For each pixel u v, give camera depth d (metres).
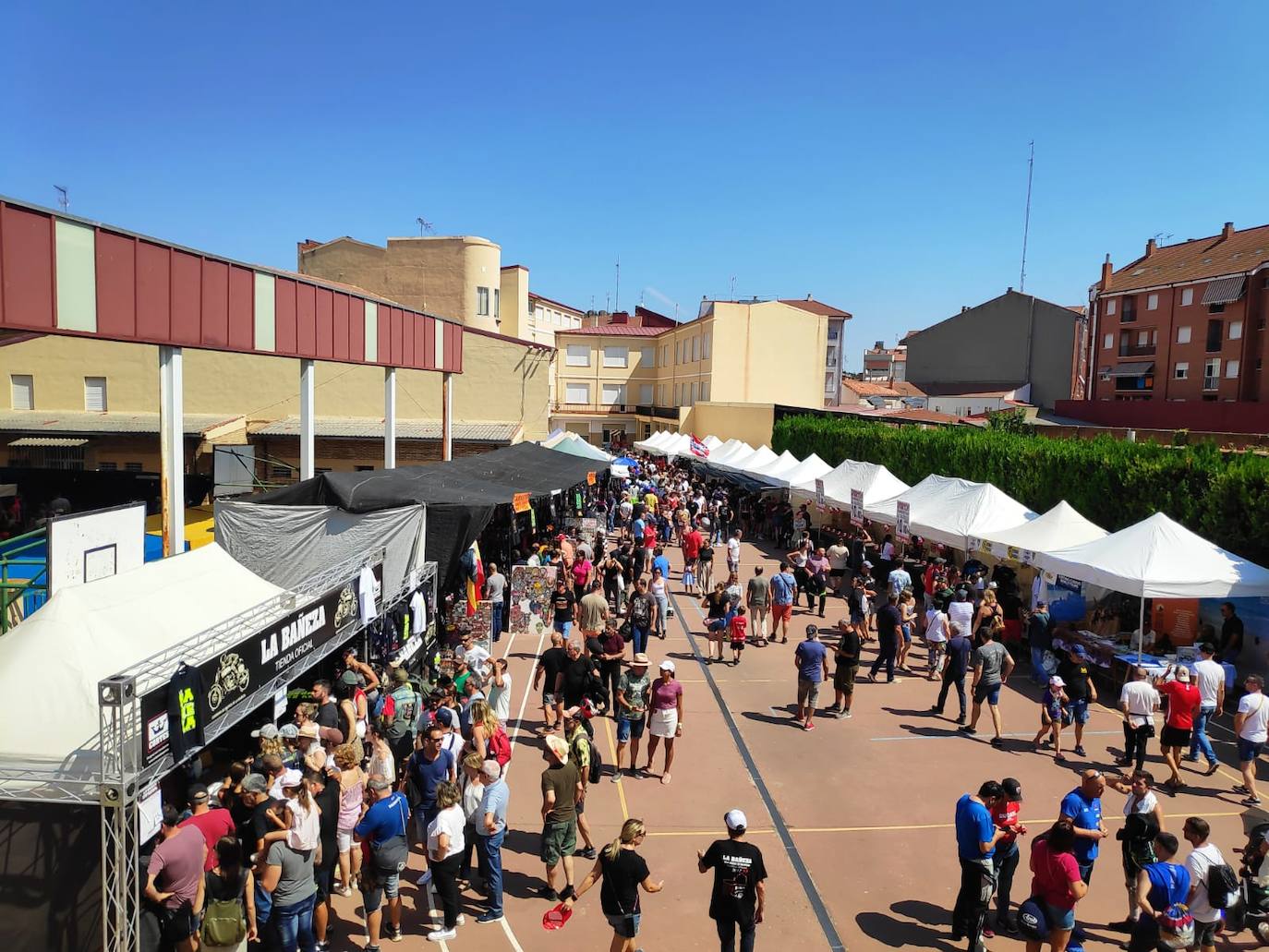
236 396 29.30
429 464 18.83
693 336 54.62
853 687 13.50
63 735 6.10
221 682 7.04
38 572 11.77
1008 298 59.53
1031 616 14.45
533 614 16.56
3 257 9.92
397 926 7.14
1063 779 10.61
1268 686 13.15
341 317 18.81
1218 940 7.37
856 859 8.70
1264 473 13.66
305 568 13.33
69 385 28.16
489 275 46.06
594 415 63.25
